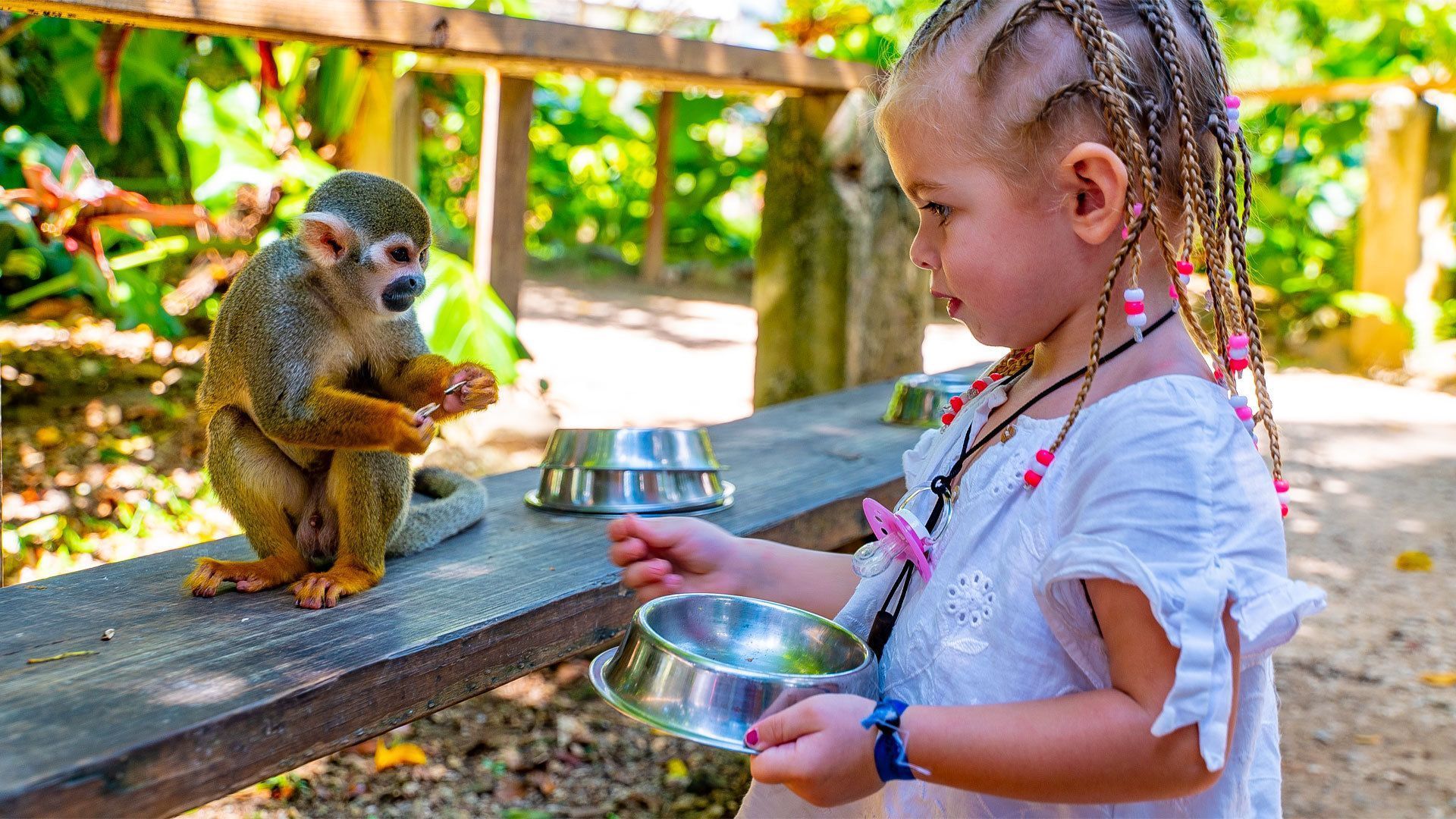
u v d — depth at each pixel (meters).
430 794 3.34
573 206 15.02
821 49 8.27
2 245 6.33
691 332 10.41
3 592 2.14
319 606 2.08
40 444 5.25
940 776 1.37
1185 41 1.55
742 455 3.47
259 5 3.06
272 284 2.47
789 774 1.38
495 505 2.90
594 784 3.46
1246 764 1.49
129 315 5.99
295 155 5.68
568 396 7.43
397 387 2.69
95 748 1.44
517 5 6.25
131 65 6.36
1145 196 1.41
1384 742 3.81
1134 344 1.54
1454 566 5.50
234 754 1.58
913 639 1.62
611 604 2.27
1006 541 1.54
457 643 1.94
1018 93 1.49
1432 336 9.87
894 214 5.10
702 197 14.94
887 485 3.17
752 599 1.83
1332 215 11.10
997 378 1.91
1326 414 8.47
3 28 4.42
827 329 5.05
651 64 4.23
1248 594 1.32
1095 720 1.33
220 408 2.56
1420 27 9.36
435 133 10.88
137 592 2.18
